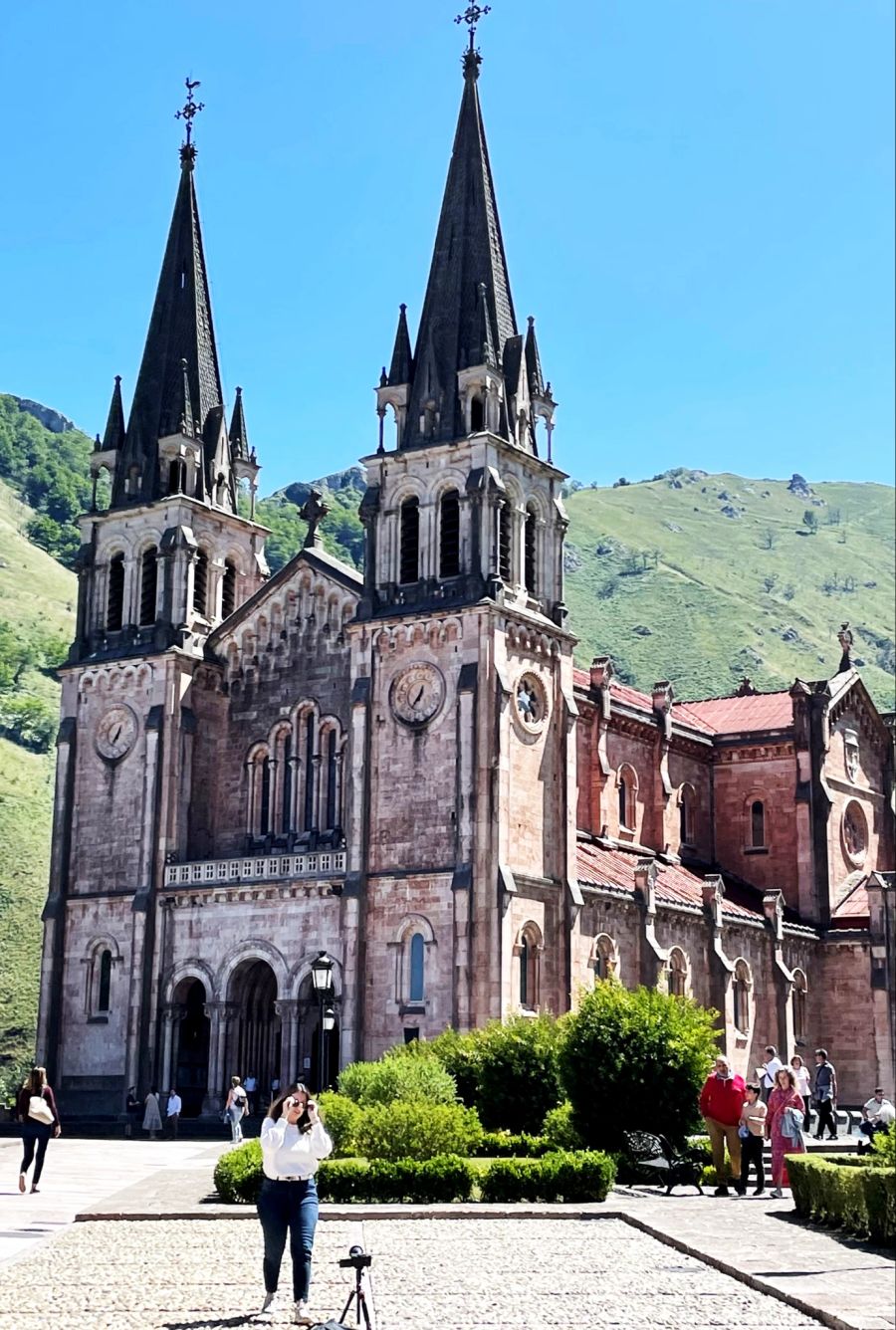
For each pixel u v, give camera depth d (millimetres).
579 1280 26125
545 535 77250
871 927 90875
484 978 67375
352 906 70688
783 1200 38312
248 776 80000
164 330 87875
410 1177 37938
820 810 95062
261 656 80875
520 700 72625
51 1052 79375
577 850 81000
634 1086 45188
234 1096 61812
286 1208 23078
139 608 83438
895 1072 88750
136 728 81062
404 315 78500
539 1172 38000
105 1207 36156
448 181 80312
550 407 78500
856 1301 22922
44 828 176000
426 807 70625
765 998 86812
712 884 83188
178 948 76438
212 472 85438
